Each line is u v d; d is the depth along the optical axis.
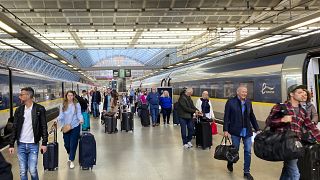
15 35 10.83
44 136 5.21
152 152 8.73
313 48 7.95
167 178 6.29
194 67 18.23
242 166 7.08
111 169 7.03
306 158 5.02
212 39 19.03
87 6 12.95
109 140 10.87
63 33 18.42
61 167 7.27
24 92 5.13
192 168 6.99
